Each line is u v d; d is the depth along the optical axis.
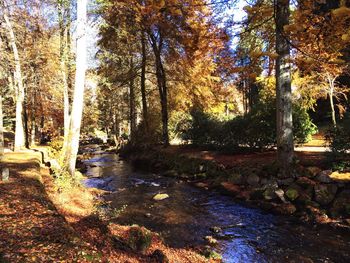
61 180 10.95
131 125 29.19
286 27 2.97
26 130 23.16
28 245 4.24
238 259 6.59
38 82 24.41
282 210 9.39
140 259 5.17
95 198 11.77
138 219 9.34
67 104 17.06
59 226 5.09
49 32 21.16
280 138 11.00
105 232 6.46
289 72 10.83
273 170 11.24
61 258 3.90
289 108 10.87
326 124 23.86
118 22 16.03
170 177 16.55
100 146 46.31
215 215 9.66
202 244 7.41
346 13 2.49
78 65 12.73
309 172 10.23
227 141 16.62
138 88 32.38
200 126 19.73
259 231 8.20
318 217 8.51
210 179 14.15
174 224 8.90
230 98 33.53
